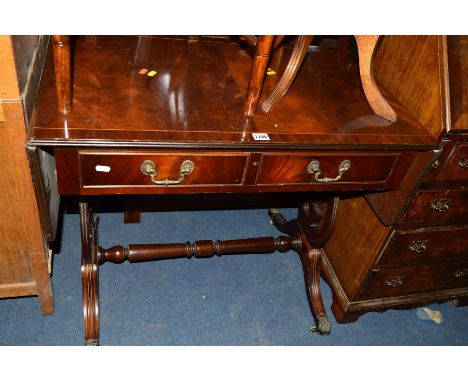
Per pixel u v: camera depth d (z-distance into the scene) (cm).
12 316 143
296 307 167
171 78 119
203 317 156
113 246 166
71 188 98
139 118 99
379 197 135
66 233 178
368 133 112
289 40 151
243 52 142
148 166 98
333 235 174
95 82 109
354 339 160
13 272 129
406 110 125
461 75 113
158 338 146
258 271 179
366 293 158
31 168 92
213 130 101
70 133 90
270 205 214
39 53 116
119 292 159
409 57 125
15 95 92
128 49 129
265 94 121
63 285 158
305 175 112
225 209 207
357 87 135
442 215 138
